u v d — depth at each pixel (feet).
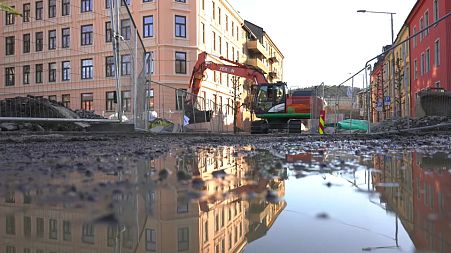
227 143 33.63
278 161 16.19
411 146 26.73
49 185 9.33
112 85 139.54
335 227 6.10
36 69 151.53
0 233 5.93
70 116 48.73
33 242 5.54
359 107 66.74
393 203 7.58
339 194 8.57
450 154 19.48
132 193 8.38
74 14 146.61
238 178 10.92
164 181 10.09
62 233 5.87
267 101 84.48
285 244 5.38
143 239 5.72
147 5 134.72
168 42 133.49
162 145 29.76
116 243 5.59
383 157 18.01
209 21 150.51
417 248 4.94
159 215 6.79
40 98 47.93
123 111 45.34
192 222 6.50
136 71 44.88
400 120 67.15
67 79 146.61
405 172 12.21
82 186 9.12
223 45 169.27
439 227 5.79
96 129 47.75
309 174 11.84
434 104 71.82
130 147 26.71
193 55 137.39
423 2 123.24
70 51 146.30
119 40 43.93
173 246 5.47
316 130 78.95
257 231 6.00
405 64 115.96
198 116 88.84
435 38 110.63
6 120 38.86
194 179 10.46
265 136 54.54
